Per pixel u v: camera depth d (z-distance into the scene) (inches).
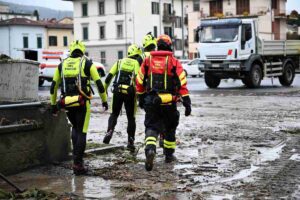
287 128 449.7
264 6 2336.4
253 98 780.0
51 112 302.0
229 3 2425.0
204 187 247.9
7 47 2910.9
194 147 358.9
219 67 1003.3
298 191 237.3
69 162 309.4
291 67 1138.0
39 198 232.5
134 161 313.0
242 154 331.0
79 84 279.3
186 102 283.9
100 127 480.1
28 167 289.1
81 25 2792.8
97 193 239.5
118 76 342.0
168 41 289.6
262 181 257.6
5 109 282.2
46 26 3031.5
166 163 305.3
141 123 506.9
